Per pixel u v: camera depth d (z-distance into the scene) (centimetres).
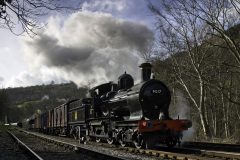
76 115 2683
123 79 2023
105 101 2144
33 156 1380
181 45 2978
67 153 1548
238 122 3681
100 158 1288
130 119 1773
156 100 1727
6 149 1817
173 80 3591
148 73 1830
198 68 2816
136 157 1352
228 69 2873
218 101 3706
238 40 2370
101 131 2178
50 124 4109
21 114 15925
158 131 1648
